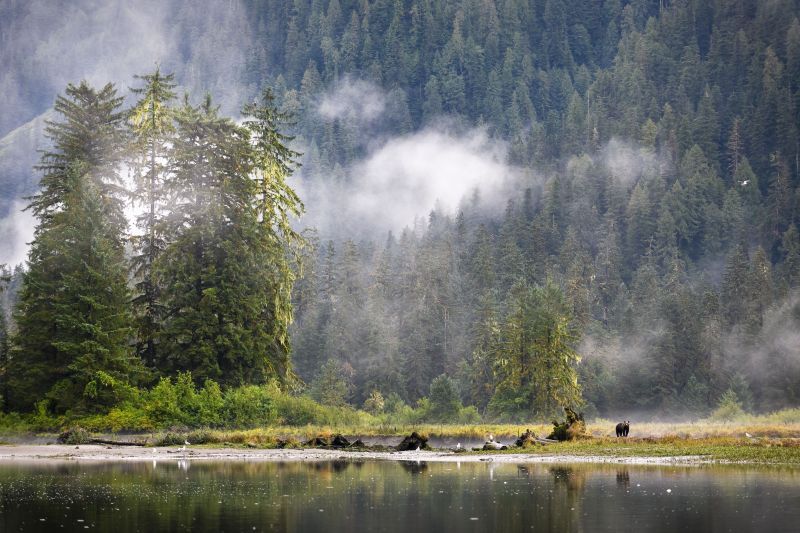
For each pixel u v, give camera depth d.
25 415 59.62
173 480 31.31
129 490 28.30
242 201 72.62
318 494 27.17
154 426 57.25
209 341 67.00
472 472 34.31
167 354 68.19
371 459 42.06
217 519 22.56
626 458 40.81
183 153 70.44
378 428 62.50
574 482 30.27
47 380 60.97
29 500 25.94
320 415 66.06
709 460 39.50
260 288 70.69
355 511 23.77
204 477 32.44
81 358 58.94
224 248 68.88
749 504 24.75
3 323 64.62
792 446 46.84
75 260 62.19
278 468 36.47
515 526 21.48
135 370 62.44
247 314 68.88
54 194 72.38
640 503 25.03
